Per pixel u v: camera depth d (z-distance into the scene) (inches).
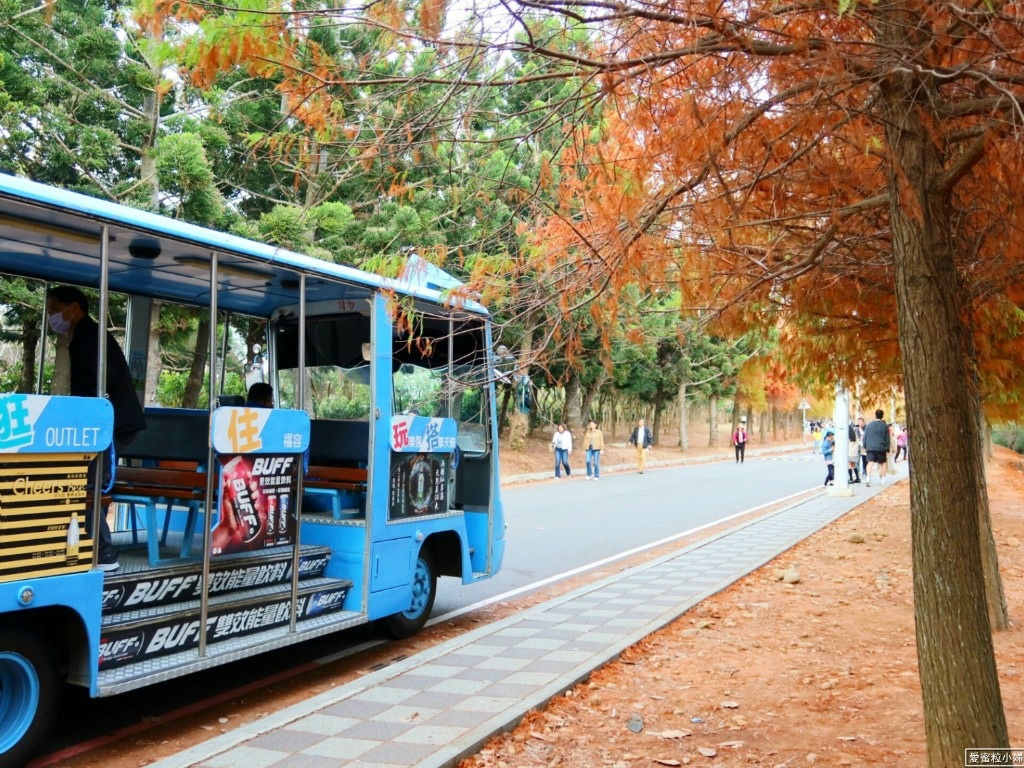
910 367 137.4
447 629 308.5
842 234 197.2
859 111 139.2
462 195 156.4
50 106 473.1
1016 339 267.7
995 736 131.0
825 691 217.0
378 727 183.5
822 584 371.6
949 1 114.0
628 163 144.2
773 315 253.0
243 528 213.8
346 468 269.0
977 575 133.7
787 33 124.6
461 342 295.3
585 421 1471.5
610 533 567.8
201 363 293.7
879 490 885.2
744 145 149.1
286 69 127.5
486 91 138.9
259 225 456.1
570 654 244.8
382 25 119.8
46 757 184.1
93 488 174.4
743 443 1642.5
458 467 326.3
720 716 198.4
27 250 212.5
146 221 193.8
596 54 133.8
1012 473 1304.1
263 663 262.1
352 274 255.3
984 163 158.4
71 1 496.7
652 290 183.5
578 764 169.0
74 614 172.4
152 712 216.1
